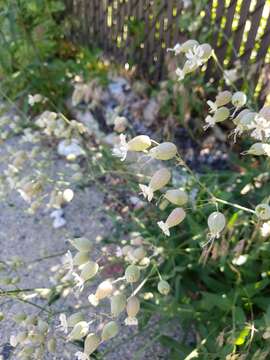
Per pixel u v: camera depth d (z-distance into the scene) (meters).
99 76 0.40
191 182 0.25
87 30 0.44
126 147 0.17
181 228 0.26
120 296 0.17
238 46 0.31
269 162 0.23
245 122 0.16
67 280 0.21
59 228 0.31
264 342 0.20
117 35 0.40
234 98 0.17
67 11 0.45
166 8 0.35
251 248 0.23
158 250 0.21
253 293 0.21
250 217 0.23
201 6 0.31
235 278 0.23
